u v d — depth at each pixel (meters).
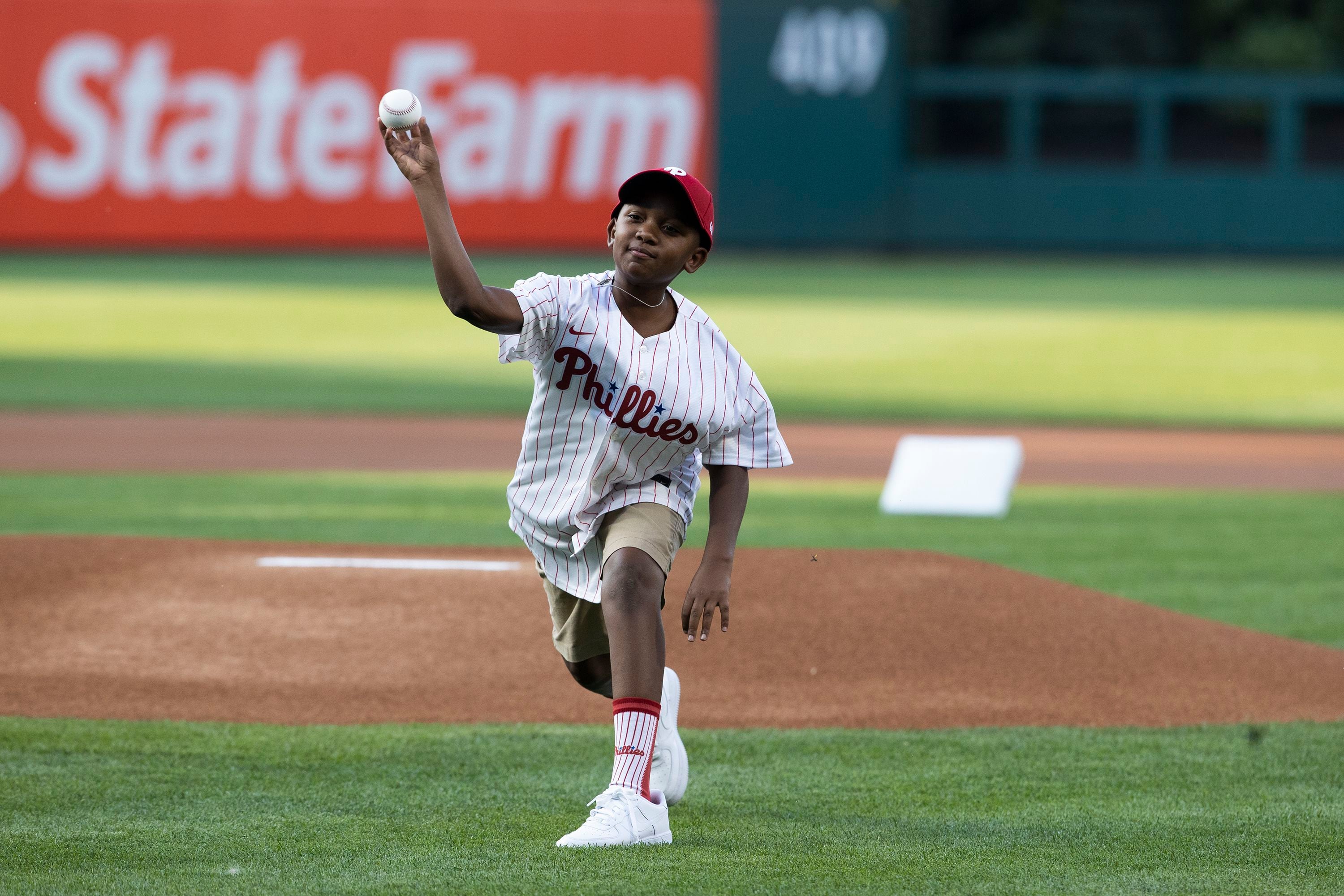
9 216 101.75
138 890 12.48
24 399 48.91
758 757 17.25
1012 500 34.41
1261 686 20.12
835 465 39.47
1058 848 13.99
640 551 13.55
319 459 39.19
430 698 19.44
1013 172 106.12
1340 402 51.66
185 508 31.81
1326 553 28.52
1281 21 146.00
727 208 104.94
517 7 102.94
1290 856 13.81
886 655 21.27
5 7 100.12
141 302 77.69
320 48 102.31
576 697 19.59
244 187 102.88
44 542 26.64
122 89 101.25
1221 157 141.12
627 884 12.57
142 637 21.62
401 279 91.25
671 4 103.06
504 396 50.97
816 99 103.81
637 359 13.31
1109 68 146.62
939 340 67.88
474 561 26.06
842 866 13.25
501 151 104.06
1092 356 63.38
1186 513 32.81
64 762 16.58
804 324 73.31
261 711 18.80
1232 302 84.56
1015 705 19.36
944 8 142.75
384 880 12.70
